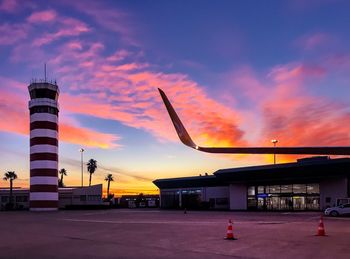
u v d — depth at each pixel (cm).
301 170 6278
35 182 7531
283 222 3278
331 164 5925
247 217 4266
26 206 10288
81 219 4094
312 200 6425
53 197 7606
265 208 6969
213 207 8169
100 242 1892
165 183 9050
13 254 1541
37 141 7556
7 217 4794
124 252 1562
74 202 10206
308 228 2592
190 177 8531
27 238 2119
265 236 2077
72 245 1795
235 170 7062
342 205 4575
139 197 12700
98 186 10375
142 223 3259
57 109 7806
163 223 3234
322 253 1484
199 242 1845
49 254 1534
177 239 1977
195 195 8581
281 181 6800
